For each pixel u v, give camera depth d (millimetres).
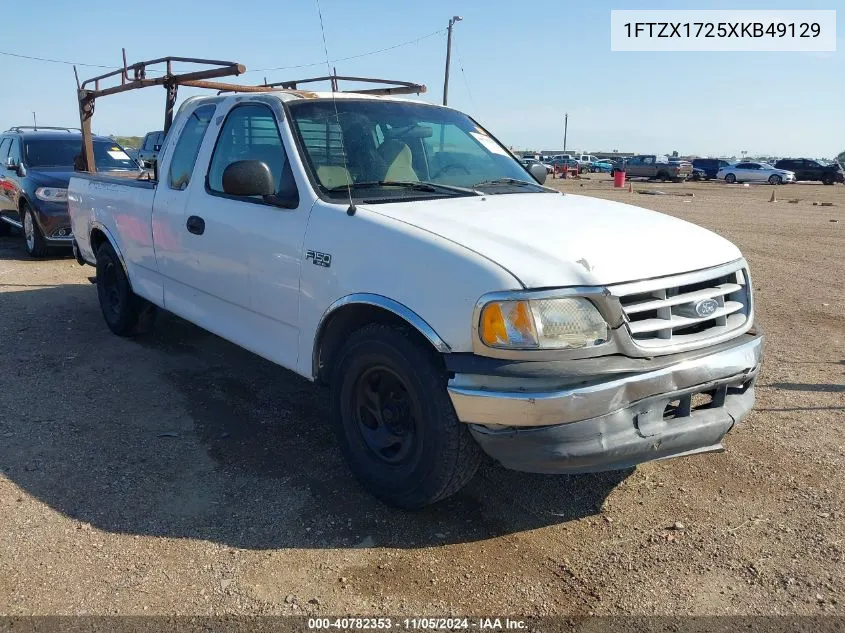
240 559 3078
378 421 3480
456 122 4852
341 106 4312
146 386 5082
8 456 3963
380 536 3273
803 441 4277
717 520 3436
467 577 2990
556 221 3496
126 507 3471
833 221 17781
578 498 3645
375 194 3828
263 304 4066
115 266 6004
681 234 3518
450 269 3008
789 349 6160
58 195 9844
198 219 4578
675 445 3115
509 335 2840
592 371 2852
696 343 3154
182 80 5699
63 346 6008
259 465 3918
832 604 2828
